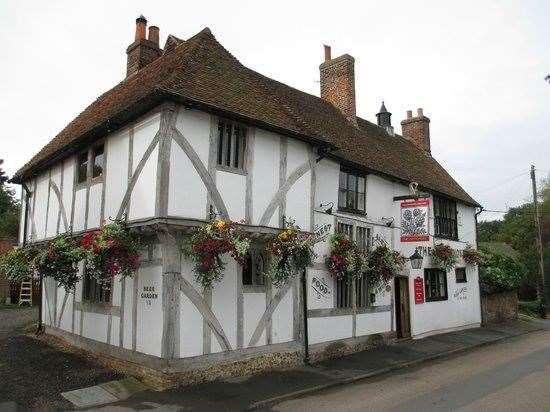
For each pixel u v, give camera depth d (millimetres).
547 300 30531
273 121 9242
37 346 10680
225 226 7613
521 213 40594
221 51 10477
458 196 17312
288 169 9711
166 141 7789
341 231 11508
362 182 12586
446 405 7047
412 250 14234
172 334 7590
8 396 7035
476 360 11281
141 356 8039
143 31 13484
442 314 15633
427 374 9547
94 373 8367
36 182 13383
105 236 7863
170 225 7543
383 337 12469
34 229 13102
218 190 8367
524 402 7168
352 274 11039
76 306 10469
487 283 19406
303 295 9992
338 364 10000
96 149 10141
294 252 8781
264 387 7926
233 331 8469
